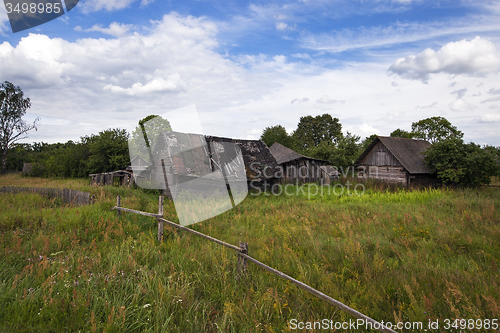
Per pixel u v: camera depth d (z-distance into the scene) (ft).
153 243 18.69
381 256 17.08
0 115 136.15
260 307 11.24
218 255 16.39
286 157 82.07
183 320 10.44
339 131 190.19
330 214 29.73
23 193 40.32
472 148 53.67
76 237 19.49
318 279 13.66
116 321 9.37
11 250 15.33
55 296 10.56
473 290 12.16
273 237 21.50
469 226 22.98
